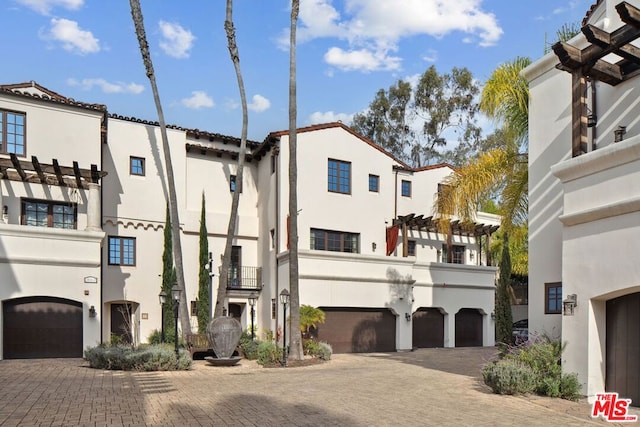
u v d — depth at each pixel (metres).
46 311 17.80
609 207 9.56
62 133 19.62
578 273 10.27
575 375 10.05
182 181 23.98
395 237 24.80
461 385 11.74
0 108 18.55
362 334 22.45
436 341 25.73
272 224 23.48
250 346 18.92
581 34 12.52
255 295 24.33
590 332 9.95
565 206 10.74
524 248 29.94
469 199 16.14
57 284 17.86
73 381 12.31
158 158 23.66
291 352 17.70
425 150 41.56
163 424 7.78
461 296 26.47
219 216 24.69
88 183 19.31
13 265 17.16
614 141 11.57
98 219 19.48
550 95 13.41
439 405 9.37
